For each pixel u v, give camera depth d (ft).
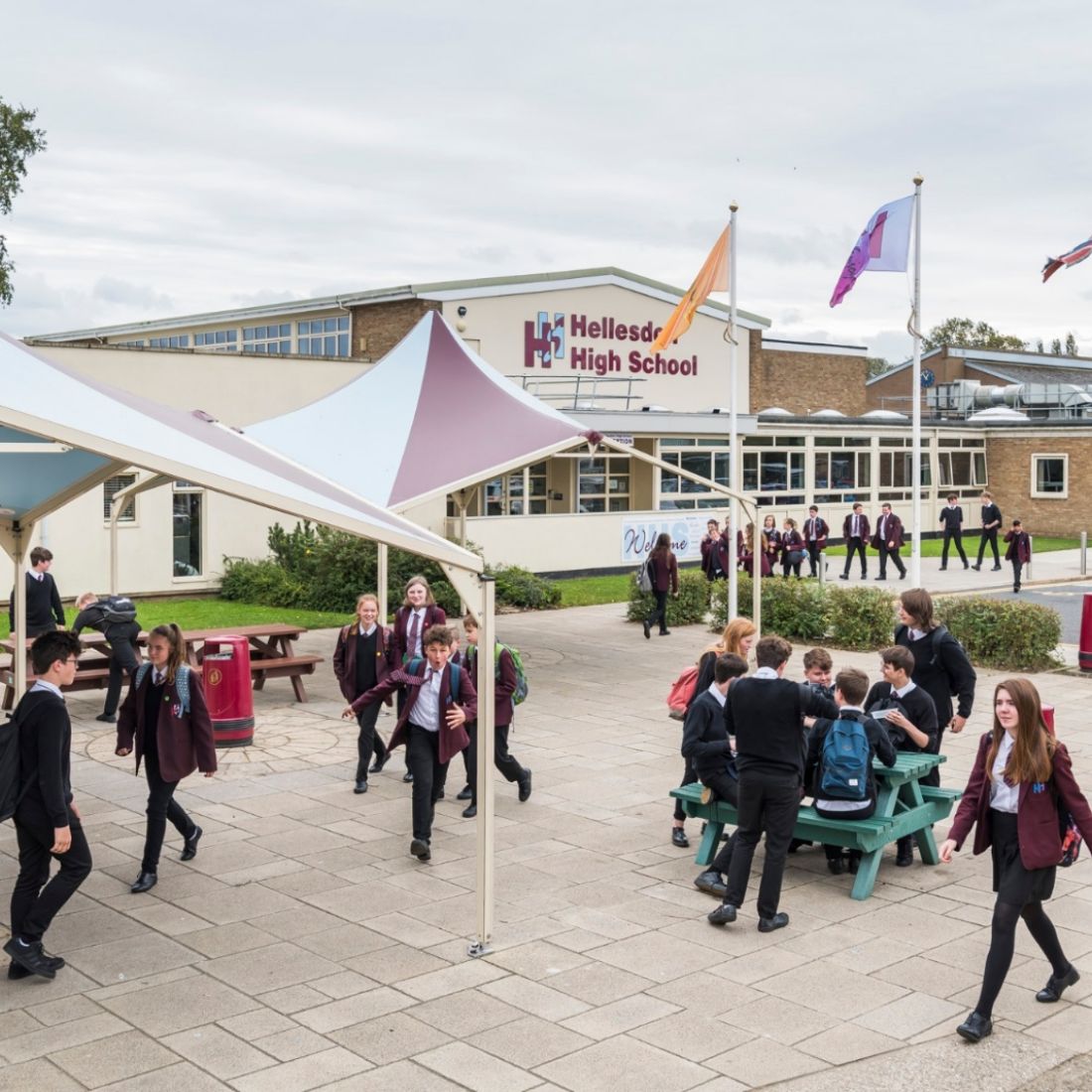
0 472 34.22
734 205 63.21
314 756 38.81
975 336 343.46
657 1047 19.44
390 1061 18.93
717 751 26.94
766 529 89.10
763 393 160.66
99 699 48.11
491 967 22.58
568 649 61.62
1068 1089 18.24
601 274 112.78
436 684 28.50
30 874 21.67
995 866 20.53
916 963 22.90
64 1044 19.45
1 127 119.34
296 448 48.14
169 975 22.20
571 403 111.65
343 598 73.41
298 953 23.22
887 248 62.90
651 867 28.37
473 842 30.12
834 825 26.17
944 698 29.78
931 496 131.34
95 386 29.09
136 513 77.15
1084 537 95.91
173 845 29.86
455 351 55.21
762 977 22.20
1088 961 23.06
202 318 121.08
